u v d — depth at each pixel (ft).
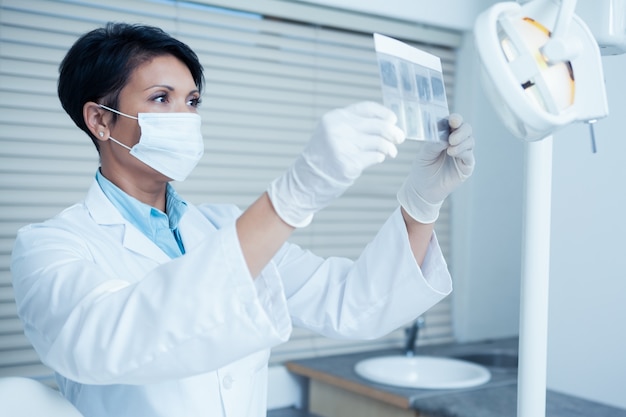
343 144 2.62
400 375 7.95
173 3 7.28
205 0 7.33
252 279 2.72
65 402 3.20
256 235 2.74
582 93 2.93
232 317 2.71
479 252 9.37
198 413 3.84
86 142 6.98
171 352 2.73
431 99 3.24
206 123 7.59
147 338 2.71
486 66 2.76
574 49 2.84
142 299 2.77
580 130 6.88
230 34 7.61
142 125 3.99
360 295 4.13
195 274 2.71
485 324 9.48
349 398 7.34
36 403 3.10
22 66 6.63
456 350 8.69
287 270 4.55
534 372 3.59
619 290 6.50
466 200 9.29
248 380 4.14
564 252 7.04
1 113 6.58
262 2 7.68
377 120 2.70
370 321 4.16
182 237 4.50
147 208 4.31
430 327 9.24
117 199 4.28
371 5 8.16
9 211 6.66
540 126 2.74
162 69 4.04
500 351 8.64
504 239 9.62
